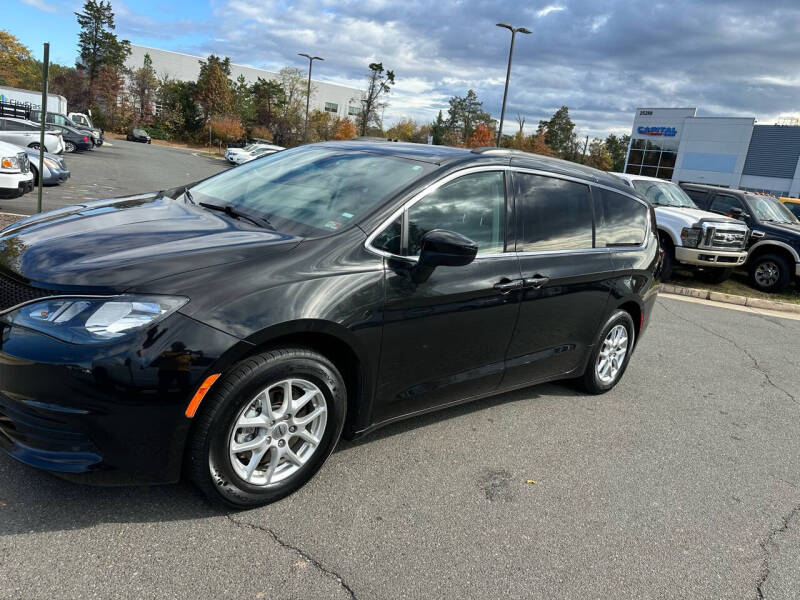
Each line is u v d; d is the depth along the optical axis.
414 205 3.14
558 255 3.91
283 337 2.67
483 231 3.46
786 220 13.00
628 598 2.48
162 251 2.61
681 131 44.59
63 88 70.12
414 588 2.36
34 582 2.12
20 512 2.47
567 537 2.85
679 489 3.48
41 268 2.48
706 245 10.84
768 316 9.70
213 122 67.44
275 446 2.71
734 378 5.84
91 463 2.32
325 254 2.80
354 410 3.04
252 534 2.55
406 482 3.14
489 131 56.84
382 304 2.89
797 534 3.15
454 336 3.30
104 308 2.30
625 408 4.66
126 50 75.25
